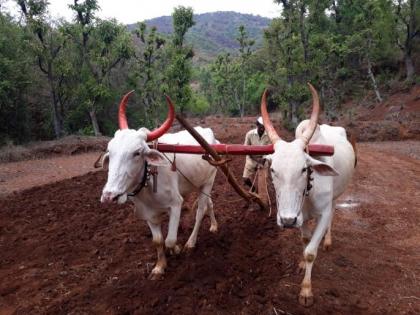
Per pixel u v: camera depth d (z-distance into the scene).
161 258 5.06
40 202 8.62
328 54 28.56
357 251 5.80
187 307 4.35
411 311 4.40
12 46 19.53
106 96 20.97
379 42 31.91
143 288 4.76
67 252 6.00
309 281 4.46
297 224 3.87
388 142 18.86
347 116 28.28
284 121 20.80
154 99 21.47
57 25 20.83
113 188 4.03
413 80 30.17
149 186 4.60
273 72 21.58
